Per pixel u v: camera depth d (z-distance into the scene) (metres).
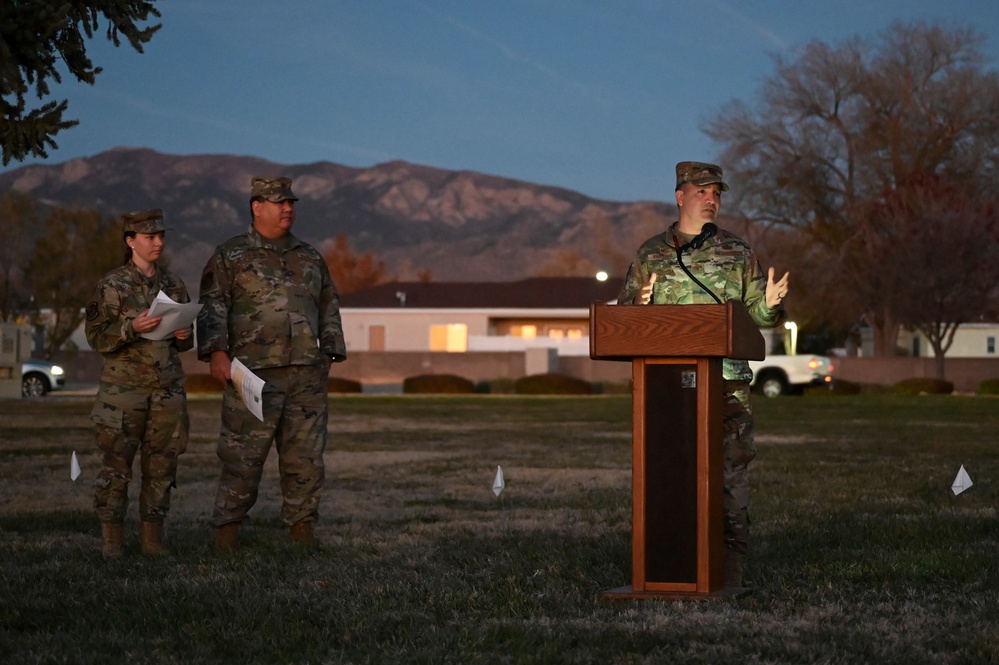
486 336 62.00
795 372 41.34
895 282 51.81
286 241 8.24
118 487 7.69
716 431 6.11
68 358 61.62
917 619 5.68
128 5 8.53
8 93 8.12
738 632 5.43
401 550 7.89
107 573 7.04
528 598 6.20
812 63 57.59
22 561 7.48
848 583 6.62
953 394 46.88
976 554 7.34
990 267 50.88
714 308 5.84
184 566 7.25
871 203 55.28
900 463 14.62
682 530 6.12
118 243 61.88
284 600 6.20
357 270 115.88
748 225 59.12
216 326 8.02
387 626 5.66
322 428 8.31
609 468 14.16
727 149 58.72
